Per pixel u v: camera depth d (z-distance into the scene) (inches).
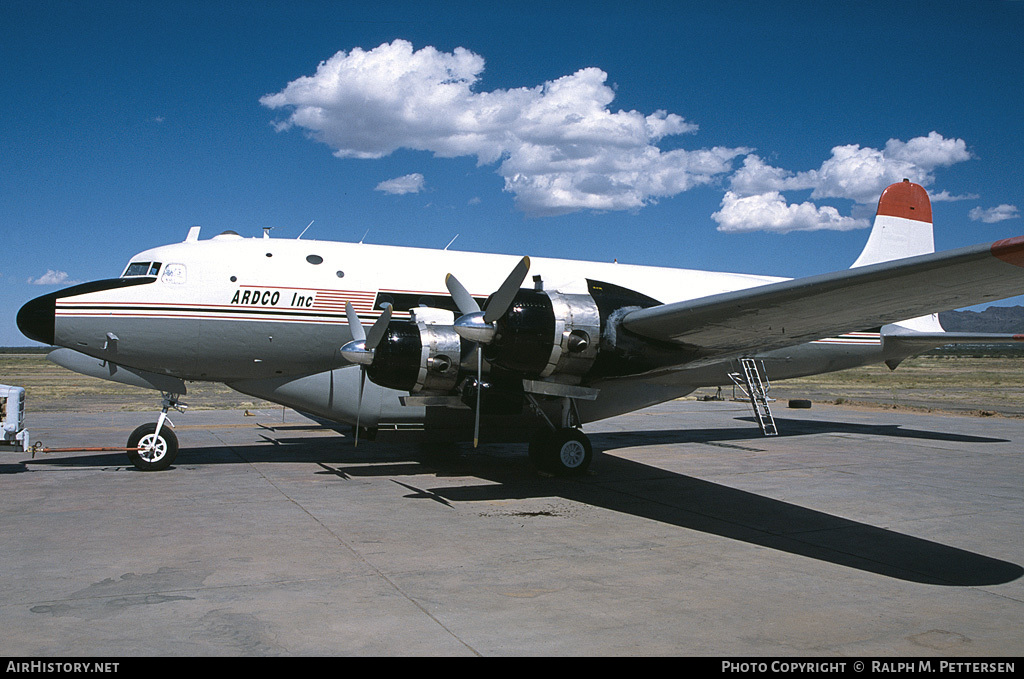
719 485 386.0
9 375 2049.7
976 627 182.2
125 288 395.9
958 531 286.4
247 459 462.9
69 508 310.0
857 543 266.5
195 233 433.1
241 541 257.8
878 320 338.0
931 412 920.3
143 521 287.1
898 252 614.9
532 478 403.2
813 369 575.5
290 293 418.9
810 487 382.0
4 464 437.1
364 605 192.9
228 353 413.4
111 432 614.2
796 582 218.2
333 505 323.3
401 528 281.9
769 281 566.3
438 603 195.3
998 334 547.5
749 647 167.8
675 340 365.4
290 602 194.2
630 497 351.3
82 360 418.9
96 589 203.0
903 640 173.2
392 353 363.6
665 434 649.0
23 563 227.6
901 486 386.3
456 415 445.7
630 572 227.3
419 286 446.6
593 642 169.6
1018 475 424.5
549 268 489.7
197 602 193.0
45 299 386.9
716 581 218.7
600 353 350.6
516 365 342.6
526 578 219.3
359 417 432.5
